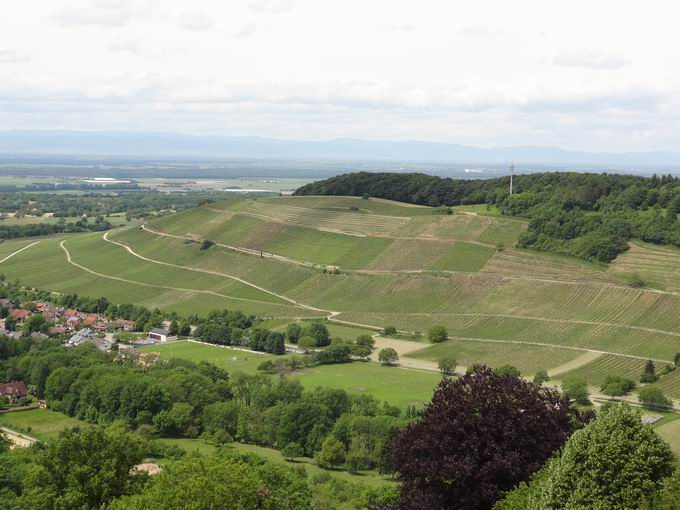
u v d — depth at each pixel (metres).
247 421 142.25
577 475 61.34
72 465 82.56
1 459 105.31
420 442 68.81
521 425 68.94
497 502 63.31
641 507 57.12
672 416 149.50
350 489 110.94
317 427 135.50
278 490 96.69
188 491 70.56
